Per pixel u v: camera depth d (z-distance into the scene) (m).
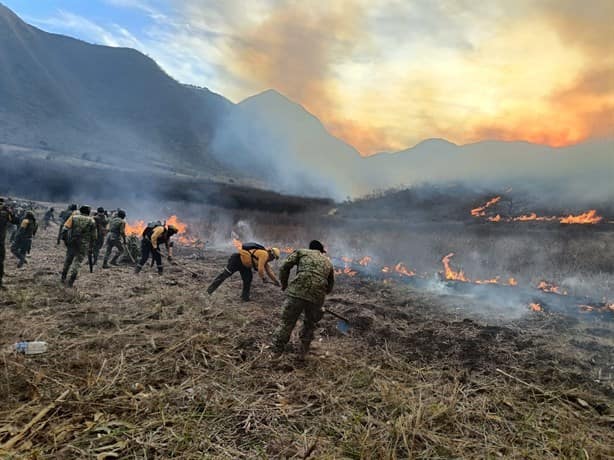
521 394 4.00
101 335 4.88
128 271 9.49
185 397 3.54
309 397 3.78
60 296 6.49
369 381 4.10
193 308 6.34
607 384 4.27
